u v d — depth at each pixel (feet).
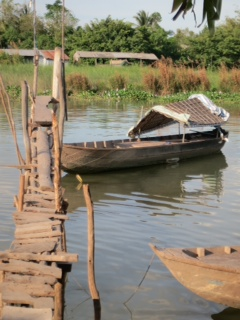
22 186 29.22
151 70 150.71
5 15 259.60
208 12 12.27
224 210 43.68
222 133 69.77
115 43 225.15
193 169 60.44
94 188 50.85
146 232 37.42
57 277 22.00
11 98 129.59
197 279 26.13
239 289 25.68
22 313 19.69
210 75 157.28
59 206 28.55
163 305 27.20
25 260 22.79
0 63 165.89
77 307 26.76
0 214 39.93
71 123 91.30
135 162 59.26
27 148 35.78
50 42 237.66
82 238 35.83
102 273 30.48
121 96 138.82
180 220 40.57
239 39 204.95
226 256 28.12
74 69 158.30
